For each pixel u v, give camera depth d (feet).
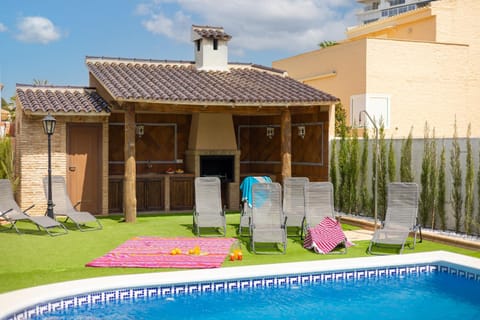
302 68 85.92
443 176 44.55
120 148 62.49
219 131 63.46
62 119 53.67
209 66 66.23
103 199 55.88
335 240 38.40
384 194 50.01
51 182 48.14
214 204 45.93
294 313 27.07
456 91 74.28
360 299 29.50
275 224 39.60
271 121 68.74
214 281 30.32
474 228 42.22
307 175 62.34
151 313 26.71
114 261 34.01
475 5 82.12
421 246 40.93
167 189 60.59
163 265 33.04
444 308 28.14
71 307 26.99
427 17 82.28
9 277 30.14
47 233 44.75
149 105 51.11
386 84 70.74
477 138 41.96
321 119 59.36
